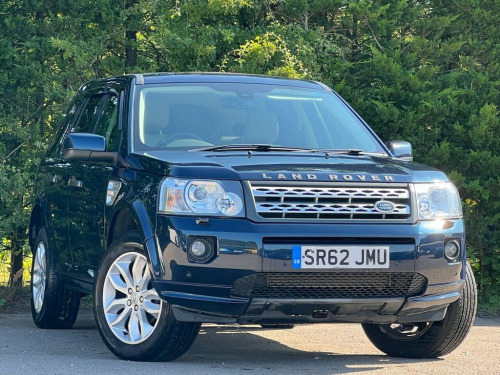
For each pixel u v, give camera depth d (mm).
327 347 7371
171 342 5949
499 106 12062
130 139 6699
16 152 12805
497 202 11047
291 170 5898
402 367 6219
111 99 7555
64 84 13414
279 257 5656
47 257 8188
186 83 7348
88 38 13594
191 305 5727
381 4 13852
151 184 6051
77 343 7348
